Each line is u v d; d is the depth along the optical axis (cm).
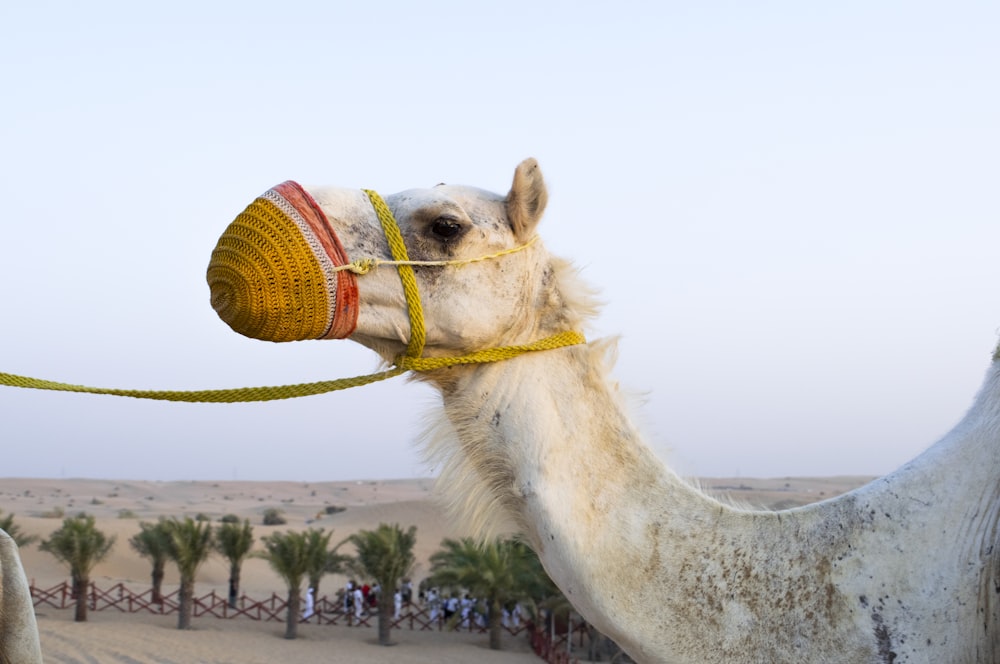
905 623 348
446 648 2931
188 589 3066
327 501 14575
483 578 2858
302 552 3012
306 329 356
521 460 366
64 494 13900
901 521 361
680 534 360
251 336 359
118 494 14500
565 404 373
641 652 352
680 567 355
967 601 348
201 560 3108
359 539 3031
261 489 16262
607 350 387
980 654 348
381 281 367
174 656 2517
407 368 375
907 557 355
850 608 352
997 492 357
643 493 366
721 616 352
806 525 366
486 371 377
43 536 5097
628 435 374
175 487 15962
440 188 389
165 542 3131
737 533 363
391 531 3072
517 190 379
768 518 368
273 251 351
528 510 365
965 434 375
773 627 351
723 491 404
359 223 370
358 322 365
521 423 370
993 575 350
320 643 2911
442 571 2909
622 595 351
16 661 392
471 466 378
